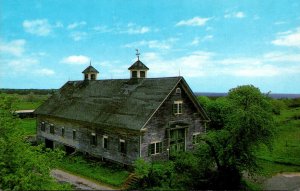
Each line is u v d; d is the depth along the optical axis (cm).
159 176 2931
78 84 5056
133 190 2811
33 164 2386
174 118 3559
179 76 3541
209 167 3161
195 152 3325
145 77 4078
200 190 2789
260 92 3225
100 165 3578
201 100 5047
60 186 2331
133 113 3469
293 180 3278
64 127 4441
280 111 7462
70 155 4078
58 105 4838
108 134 3634
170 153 3512
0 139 2498
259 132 2877
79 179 3198
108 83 4450
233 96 3231
